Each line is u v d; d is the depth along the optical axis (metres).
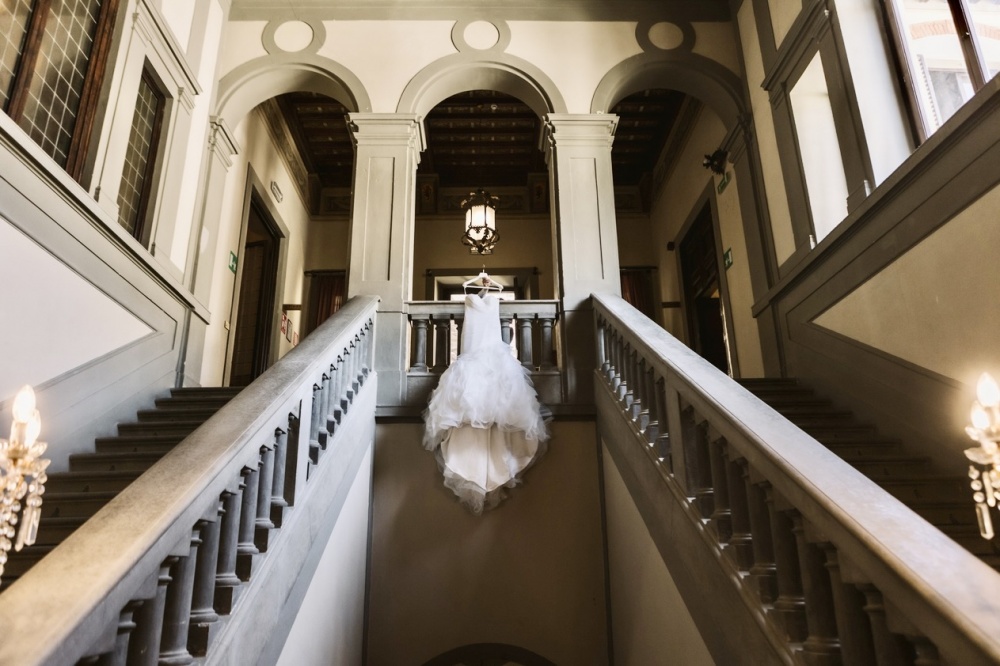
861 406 4.31
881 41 4.47
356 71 6.07
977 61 3.74
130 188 4.68
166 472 1.70
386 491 4.58
